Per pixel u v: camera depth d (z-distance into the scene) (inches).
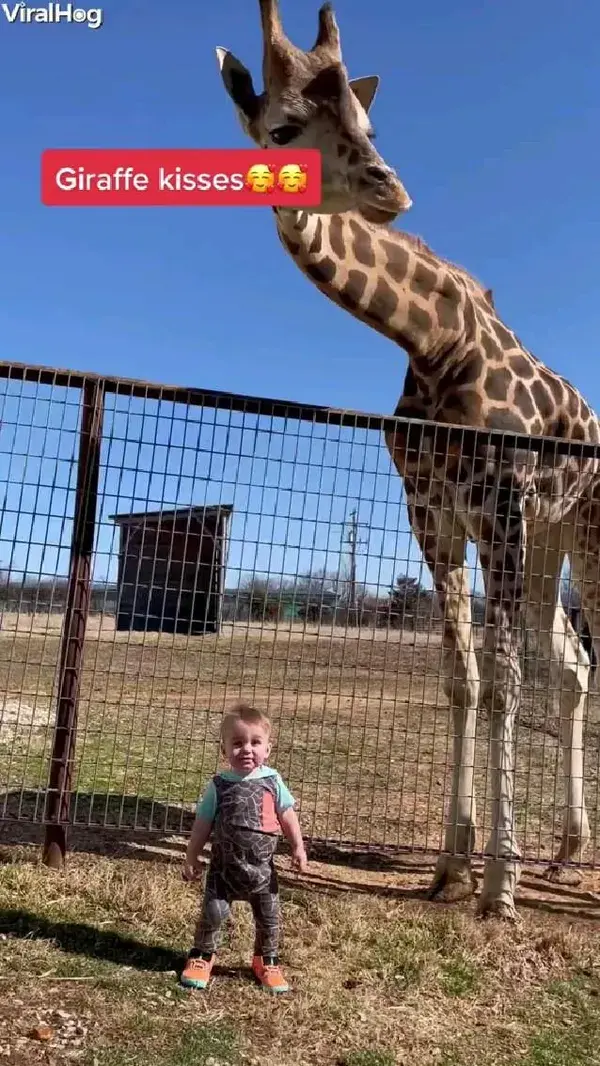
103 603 128.9
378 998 97.0
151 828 132.6
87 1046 81.3
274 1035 87.0
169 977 96.0
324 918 115.0
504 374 151.6
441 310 146.4
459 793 138.7
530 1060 88.3
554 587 170.4
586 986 105.7
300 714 281.7
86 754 203.3
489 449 134.6
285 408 129.8
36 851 130.6
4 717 231.9
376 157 127.1
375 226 144.1
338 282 140.3
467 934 114.3
